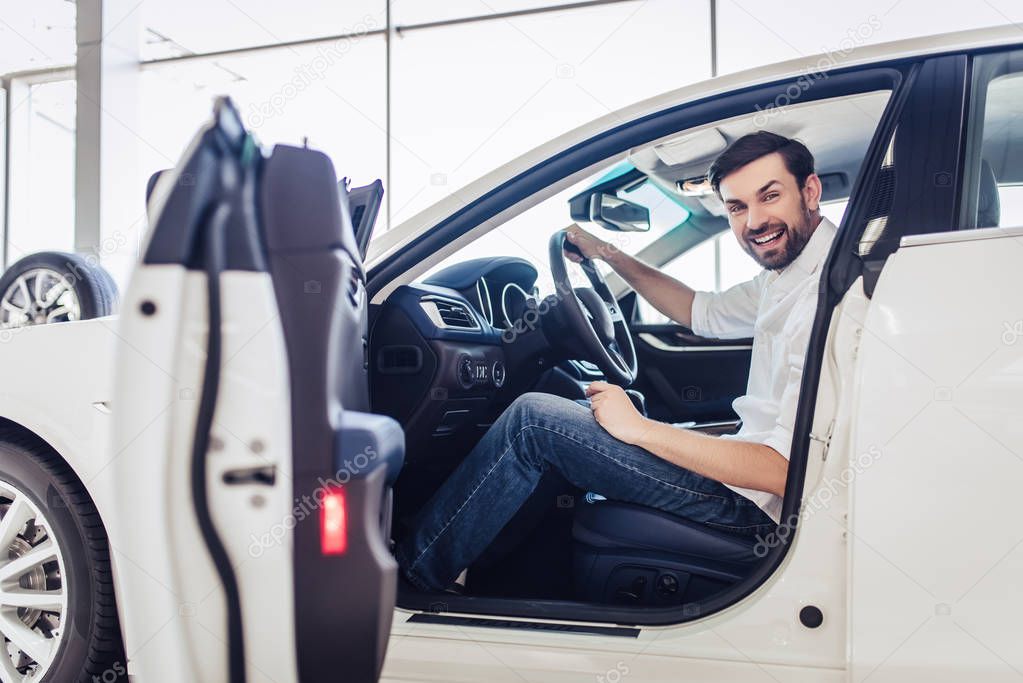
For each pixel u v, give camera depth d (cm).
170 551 78
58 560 125
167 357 77
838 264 104
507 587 144
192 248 77
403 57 595
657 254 221
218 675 80
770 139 130
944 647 89
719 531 123
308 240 80
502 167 135
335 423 79
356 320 109
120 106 509
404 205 601
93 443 119
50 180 632
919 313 93
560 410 126
